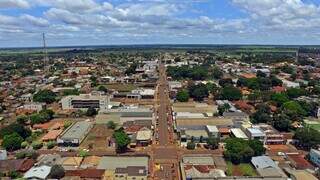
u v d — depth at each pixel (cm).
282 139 18088
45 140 18600
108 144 18200
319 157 14875
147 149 17475
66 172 14012
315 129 19438
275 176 12762
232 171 14388
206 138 18325
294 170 13888
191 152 17025
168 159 16075
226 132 19362
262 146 16088
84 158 15762
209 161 14962
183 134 18500
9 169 14425
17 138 17638
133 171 13600
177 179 13850
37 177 13100
